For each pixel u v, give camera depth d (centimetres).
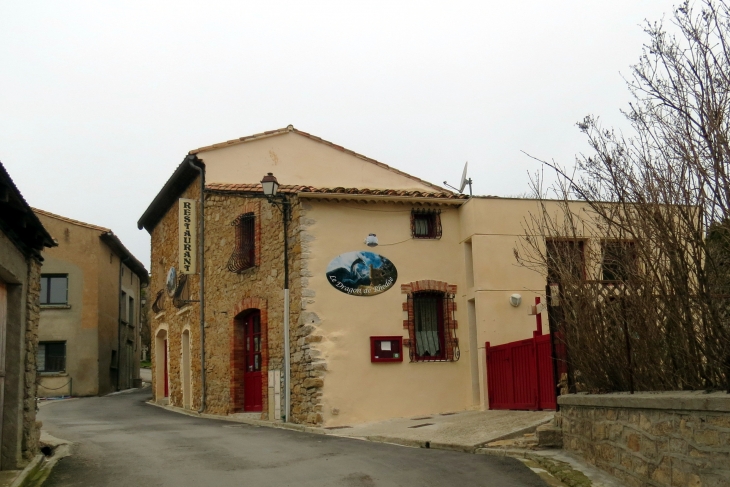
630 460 682
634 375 723
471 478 734
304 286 1380
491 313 1402
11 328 851
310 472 793
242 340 1645
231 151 1878
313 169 1947
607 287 798
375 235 1441
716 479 545
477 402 1424
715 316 590
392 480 736
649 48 708
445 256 1481
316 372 1345
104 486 753
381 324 1410
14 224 809
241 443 1063
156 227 2353
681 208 627
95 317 2703
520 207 1457
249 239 1614
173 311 2064
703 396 562
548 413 1090
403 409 1387
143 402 2288
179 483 752
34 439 921
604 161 723
